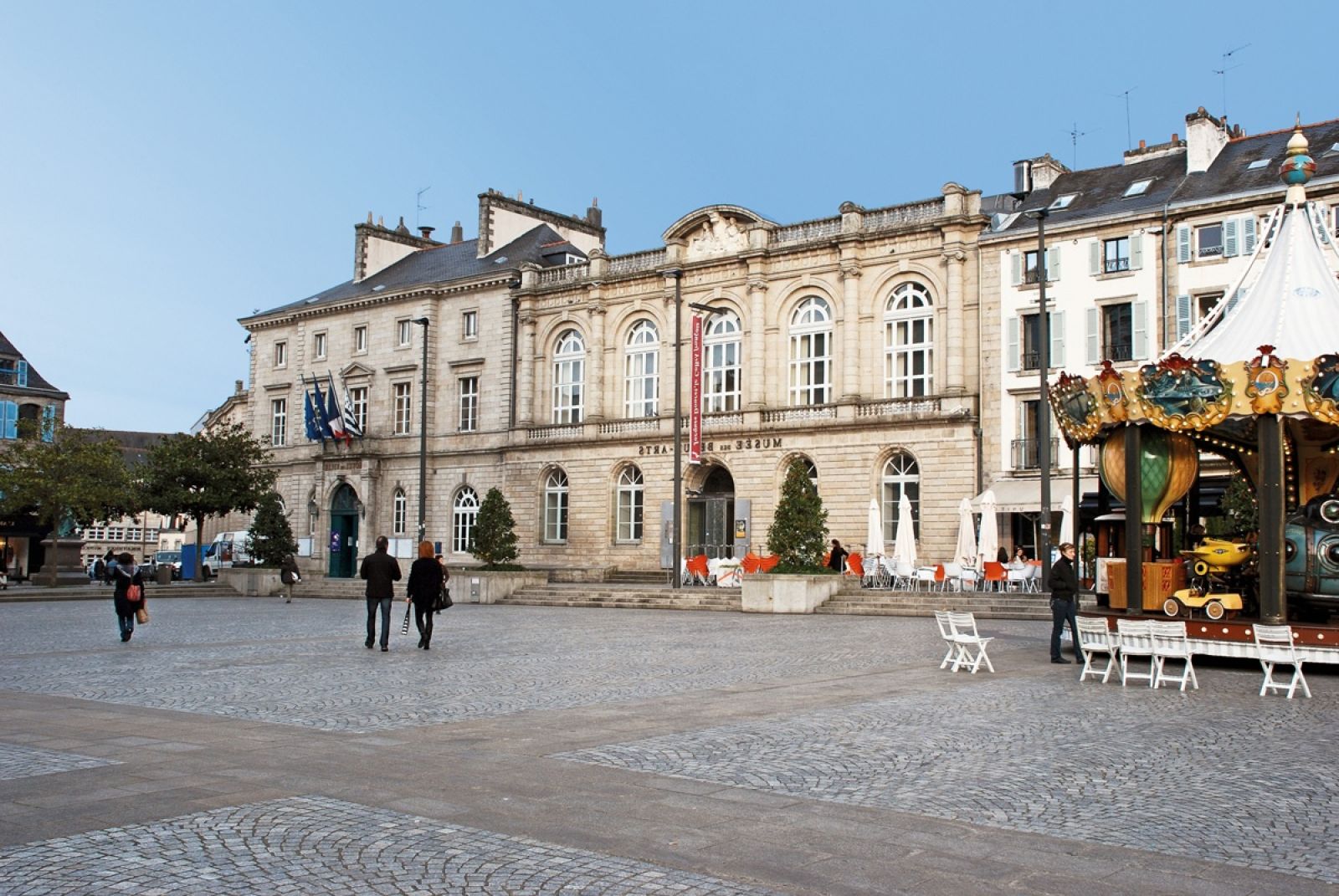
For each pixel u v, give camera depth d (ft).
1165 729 40.47
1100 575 73.00
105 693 49.16
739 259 155.12
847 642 75.15
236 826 25.38
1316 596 63.41
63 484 161.99
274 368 214.28
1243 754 35.76
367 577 70.03
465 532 183.42
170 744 35.88
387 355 195.00
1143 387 64.34
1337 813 28.04
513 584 134.10
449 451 185.06
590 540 165.78
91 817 26.11
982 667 60.23
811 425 144.87
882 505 141.28
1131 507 65.67
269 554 158.81
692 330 150.51
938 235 139.13
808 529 110.93
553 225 205.05
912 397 138.82
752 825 26.14
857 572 122.21
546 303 175.94
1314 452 73.56
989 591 113.50
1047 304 129.80
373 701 46.57
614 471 164.76
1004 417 132.16
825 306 149.69
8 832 24.75
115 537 320.09
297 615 108.17
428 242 221.66
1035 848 24.56
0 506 164.76
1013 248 132.98
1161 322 122.72
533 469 172.86
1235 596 62.28
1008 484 129.90
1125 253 125.90
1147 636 53.11
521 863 22.80
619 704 45.70
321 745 35.94
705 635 81.35
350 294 205.16
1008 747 36.42
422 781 30.37
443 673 56.90
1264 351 59.47
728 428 151.94
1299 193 68.33
